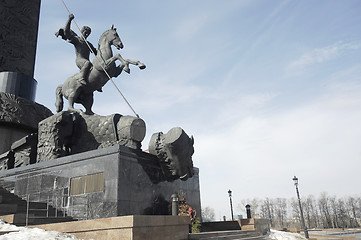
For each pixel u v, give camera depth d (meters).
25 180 13.64
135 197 11.09
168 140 11.46
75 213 11.30
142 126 13.58
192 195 14.91
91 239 7.69
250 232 12.81
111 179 10.80
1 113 19.45
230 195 26.73
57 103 16.77
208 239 9.51
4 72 21.50
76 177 11.84
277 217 95.94
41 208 11.67
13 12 24.06
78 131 14.91
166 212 12.38
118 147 11.07
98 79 15.49
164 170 12.36
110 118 13.85
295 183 22.91
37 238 7.05
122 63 14.16
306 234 21.33
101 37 15.73
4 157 16.39
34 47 25.22
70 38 15.98
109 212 10.40
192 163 12.55
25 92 21.94
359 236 31.56
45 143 14.47
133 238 7.14
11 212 10.06
